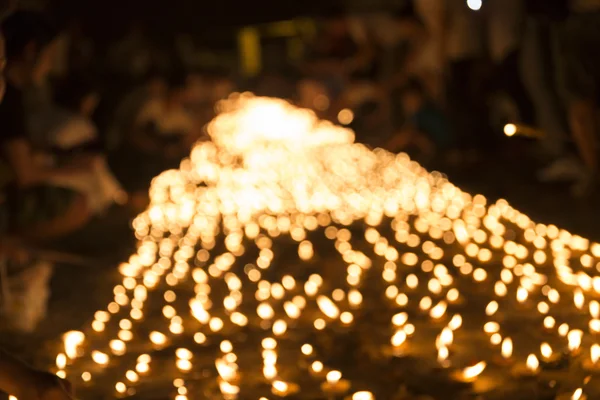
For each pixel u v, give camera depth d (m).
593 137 12.88
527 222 11.60
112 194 11.81
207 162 18.39
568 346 6.36
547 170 14.73
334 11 24.97
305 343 6.98
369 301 8.20
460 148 17.61
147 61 18.62
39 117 10.84
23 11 9.18
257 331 7.41
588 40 12.77
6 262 8.12
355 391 5.88
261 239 11.59
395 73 21.89
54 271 9.73
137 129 17.33
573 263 9.43
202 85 24.39
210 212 13.56
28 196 9.39
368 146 20.08
